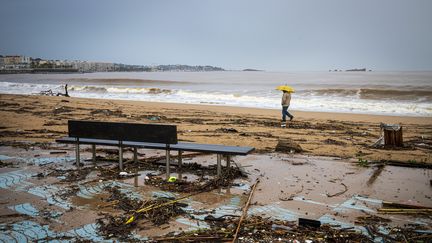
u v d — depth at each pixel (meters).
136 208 5.69
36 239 4.61
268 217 5.41
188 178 7.52
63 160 9.09
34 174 7.76
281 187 6.98
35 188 6.78
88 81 83.56
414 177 7.79
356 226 5.10
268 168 8.51
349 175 7.93
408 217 5.45
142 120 18.12
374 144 11.84
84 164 8.63
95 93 46.56
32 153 9.93
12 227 5.00
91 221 5.21
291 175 7.89
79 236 4.71
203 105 29.36
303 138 13.44
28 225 5.07
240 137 13.26
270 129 15.82
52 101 29.64
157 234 4.78
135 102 31.88
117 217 5.36
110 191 6.58
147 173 7.86
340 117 22.00
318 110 26.66
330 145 11.98
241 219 5.21
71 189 6.72
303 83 70.31
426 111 25.44
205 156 9.87
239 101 33.97
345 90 40.03
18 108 23.17
